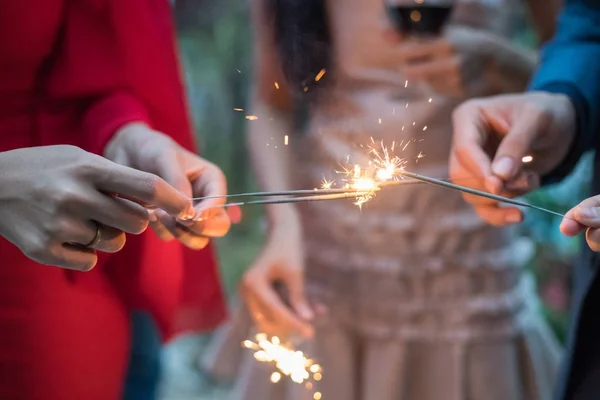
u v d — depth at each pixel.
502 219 0.91
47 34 0.96
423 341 1.20
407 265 1.20
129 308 1.07
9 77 0.96
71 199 0.76
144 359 1.12
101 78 1.02
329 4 1.13
